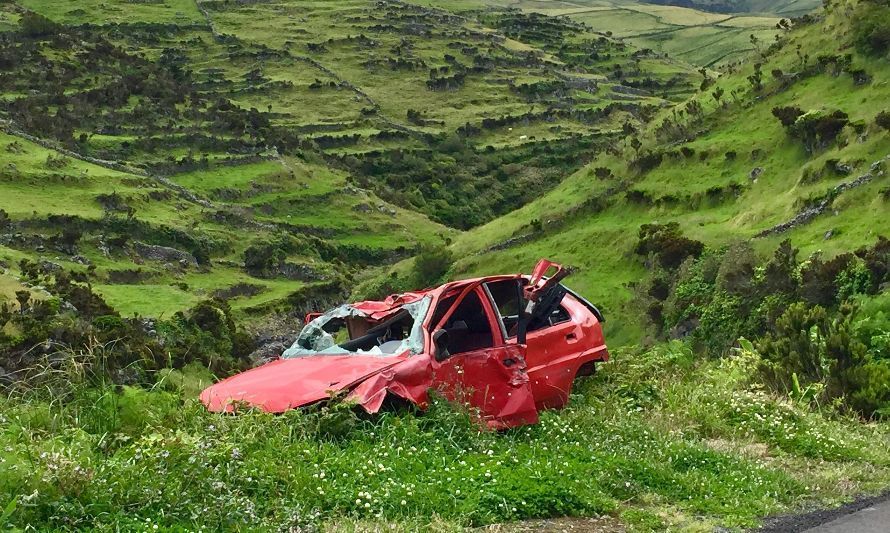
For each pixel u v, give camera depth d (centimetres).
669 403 1037
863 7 7075
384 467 650
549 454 753
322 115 15512
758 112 6988
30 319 3594
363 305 930
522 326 867
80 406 744
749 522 649
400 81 17388
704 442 925
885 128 5431
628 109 16412
